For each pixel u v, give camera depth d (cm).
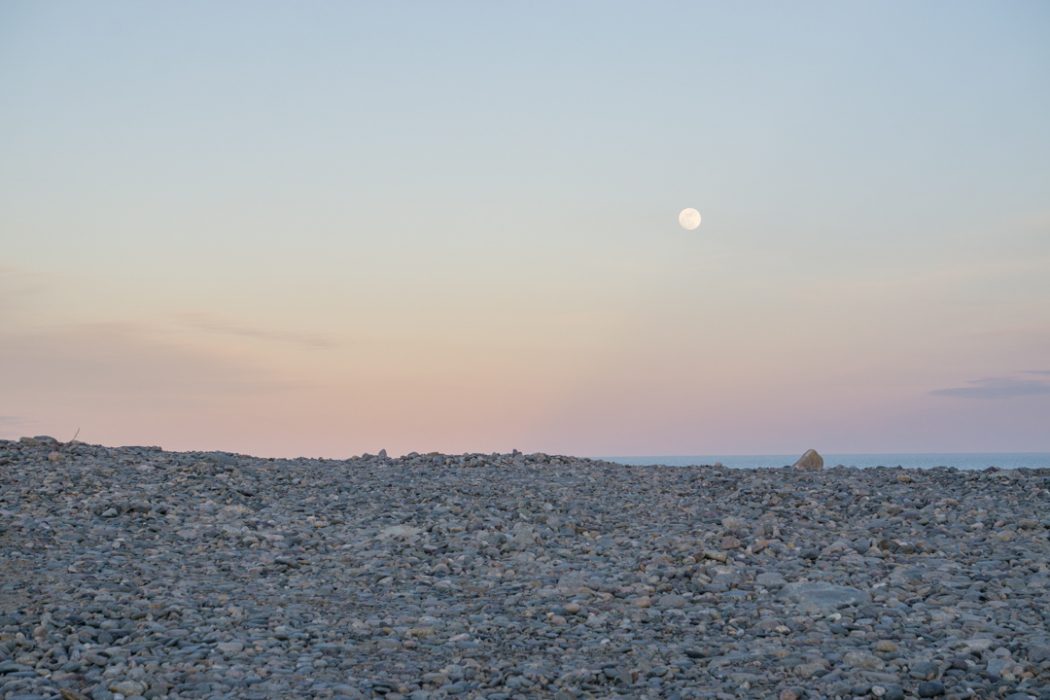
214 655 734
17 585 897
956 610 849
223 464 1576
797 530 1221
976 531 1183
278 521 1261
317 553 1130
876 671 707
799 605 891
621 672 712
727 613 884
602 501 1457
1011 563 1012
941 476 1633
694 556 1076
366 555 1112
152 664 699
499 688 692
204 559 1063
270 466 1658
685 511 1367
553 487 1567
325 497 1436
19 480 1353
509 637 823
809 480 1630
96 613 822
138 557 1044
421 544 1173
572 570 1055
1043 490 1418
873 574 993
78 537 1092
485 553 1140
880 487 1530
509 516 1333
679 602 917
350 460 1875
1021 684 666
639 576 1014
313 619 864
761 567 1037
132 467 1509
